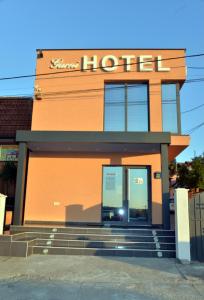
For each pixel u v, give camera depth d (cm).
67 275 740
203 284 688
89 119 1375
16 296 593
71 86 1406
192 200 977
